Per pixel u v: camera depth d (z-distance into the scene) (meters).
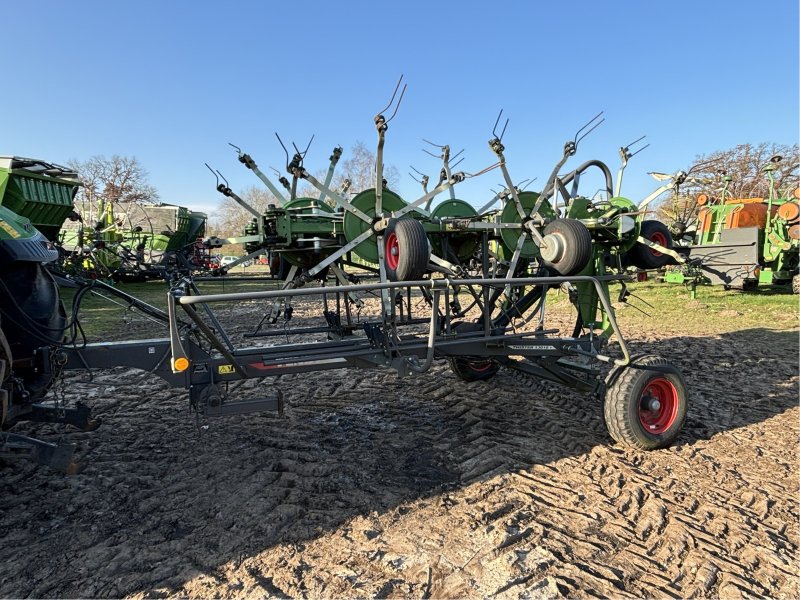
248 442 3.94
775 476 3.48
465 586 2.35
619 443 3.89
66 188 11.44
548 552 2.59
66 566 2.48
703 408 4.81
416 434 4.12
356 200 4.20
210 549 2.62
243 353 3.55
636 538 2.75
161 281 18.77
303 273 4.15
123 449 3.80
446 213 4.72
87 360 3.31
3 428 3.47
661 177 4.71
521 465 3.58
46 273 3.62
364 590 2.32
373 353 3.69
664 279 15.12
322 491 3.20
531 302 5.11
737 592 2.35
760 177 26.72
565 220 4.03
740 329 8.74
